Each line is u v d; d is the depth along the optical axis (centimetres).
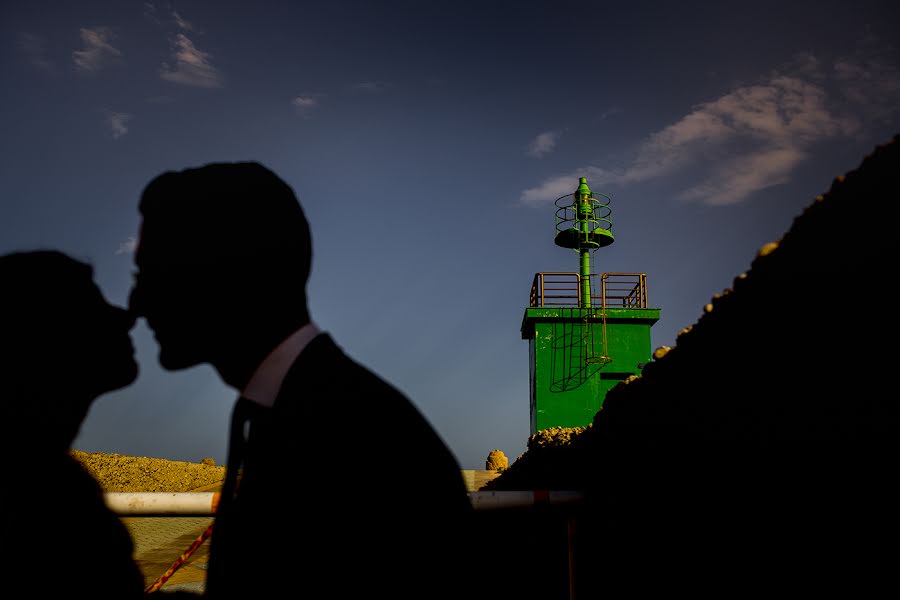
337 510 79
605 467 307
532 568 372
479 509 230
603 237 1716
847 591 135
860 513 133
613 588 280
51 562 91
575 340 1623
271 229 94
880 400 129
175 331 97
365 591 78
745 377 186
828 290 149
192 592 172
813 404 152
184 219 93
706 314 219
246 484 90
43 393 97
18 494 90
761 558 170
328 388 88
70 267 104
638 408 278
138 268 98
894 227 127
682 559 217
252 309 94
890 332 126
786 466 162
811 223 160
